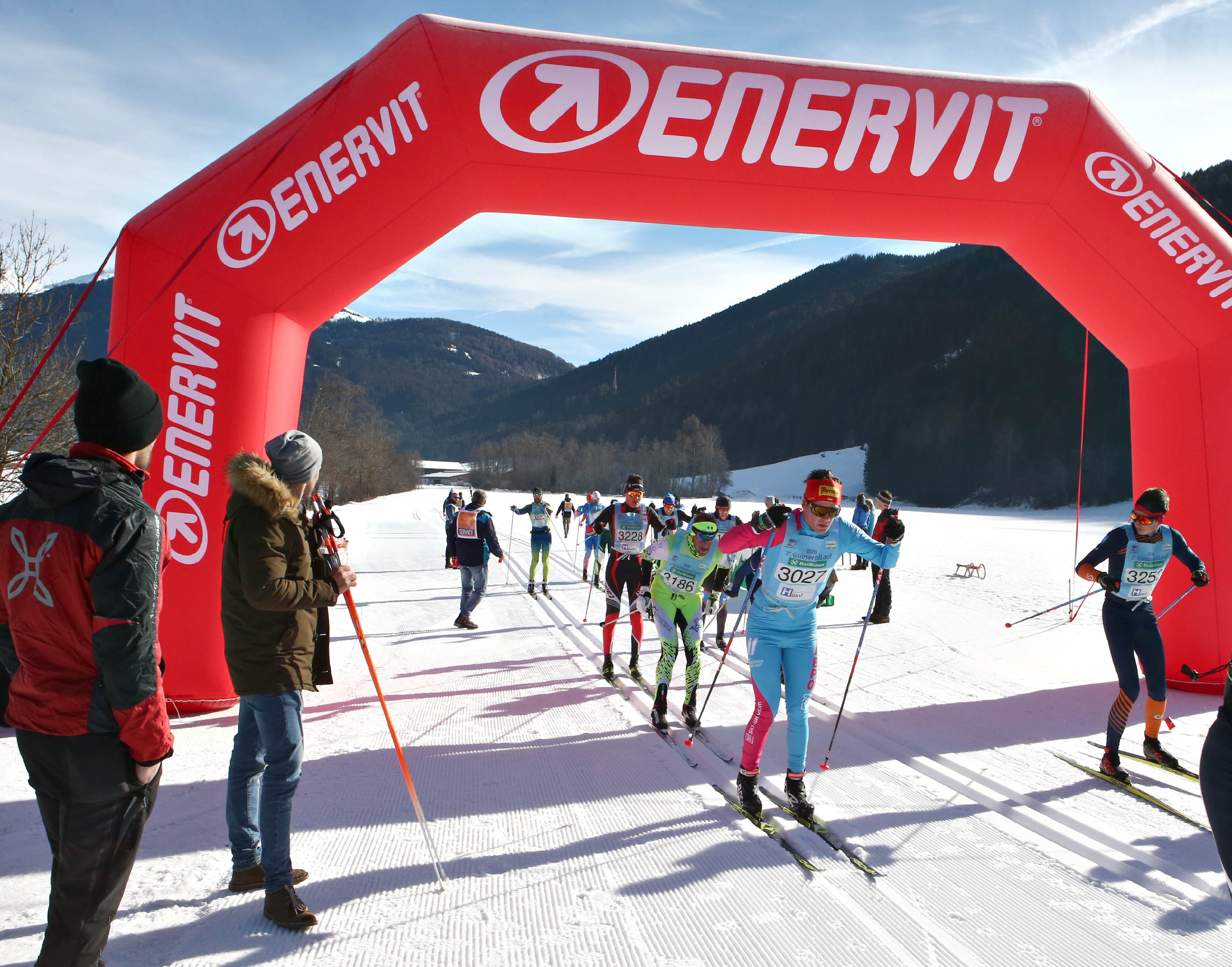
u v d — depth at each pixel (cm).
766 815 350
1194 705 528
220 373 470
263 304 483
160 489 460
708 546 461
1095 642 739
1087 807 361
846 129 489
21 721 177
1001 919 266
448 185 496
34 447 416
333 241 481
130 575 174
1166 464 574
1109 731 402
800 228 548
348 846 314
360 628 293
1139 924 264
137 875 284
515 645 714
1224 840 203
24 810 340
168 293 461
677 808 356
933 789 382
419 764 410
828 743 450
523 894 278
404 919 260
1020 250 575
